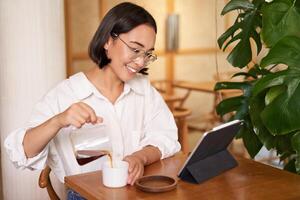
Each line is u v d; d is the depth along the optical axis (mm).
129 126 1626
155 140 1562
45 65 2406
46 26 2385
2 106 2424
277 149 1721
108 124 1562
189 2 5754
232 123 1315
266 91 1629
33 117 1490
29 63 2365
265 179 1249
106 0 5062
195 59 5914
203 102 5941
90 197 1115
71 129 1510
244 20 1859
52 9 2400
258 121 1672
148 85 1720
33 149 1332
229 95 4082
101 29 1479
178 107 4883
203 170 1241
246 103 1863
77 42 4902
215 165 1296
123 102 1616
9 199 2473
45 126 1294
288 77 1388
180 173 1228
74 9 4820
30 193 2434
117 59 1451
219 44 1917
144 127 1691
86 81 1566
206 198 1097
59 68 2482
